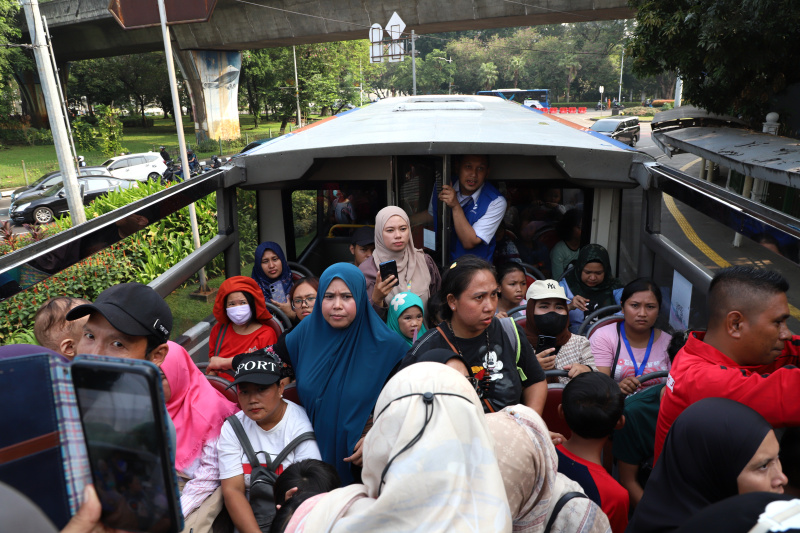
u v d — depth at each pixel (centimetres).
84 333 206
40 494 104
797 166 724
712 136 1107
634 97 11650
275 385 284
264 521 272
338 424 298
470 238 473
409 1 3062
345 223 570
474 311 258
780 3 974
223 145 4303
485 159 480
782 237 243
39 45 1034
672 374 223
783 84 1223
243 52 4688
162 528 103
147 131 6575
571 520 187
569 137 504
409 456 123
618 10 2709
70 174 1085
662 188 416
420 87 10562
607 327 386
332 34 3394
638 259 503
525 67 10969
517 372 277
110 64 6519
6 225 937
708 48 1041
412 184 543
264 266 489
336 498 142
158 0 1174
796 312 879
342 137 507
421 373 139
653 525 169
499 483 123
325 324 314
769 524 100
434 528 113
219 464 285
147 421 102
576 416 246
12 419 102
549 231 548
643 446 298
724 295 213
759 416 161
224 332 402
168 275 396
